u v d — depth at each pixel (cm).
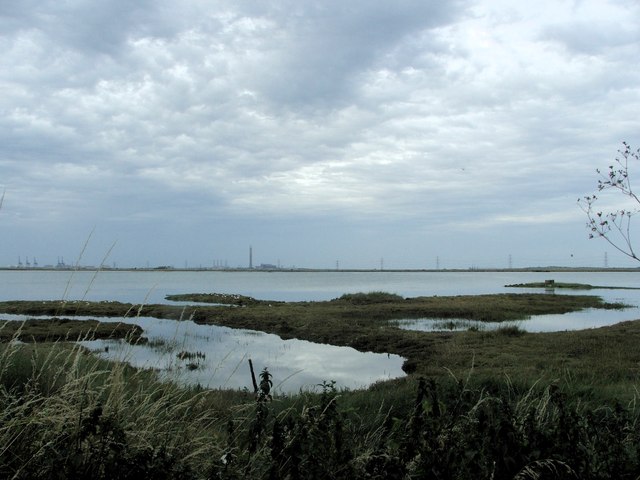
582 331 2450
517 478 347
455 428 391
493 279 18075
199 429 468
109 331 2394
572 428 407
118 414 402
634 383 1284
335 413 386
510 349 1989
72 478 318
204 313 3853
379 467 362
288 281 15438
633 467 394
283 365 1962
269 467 356
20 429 366
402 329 2941
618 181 549
